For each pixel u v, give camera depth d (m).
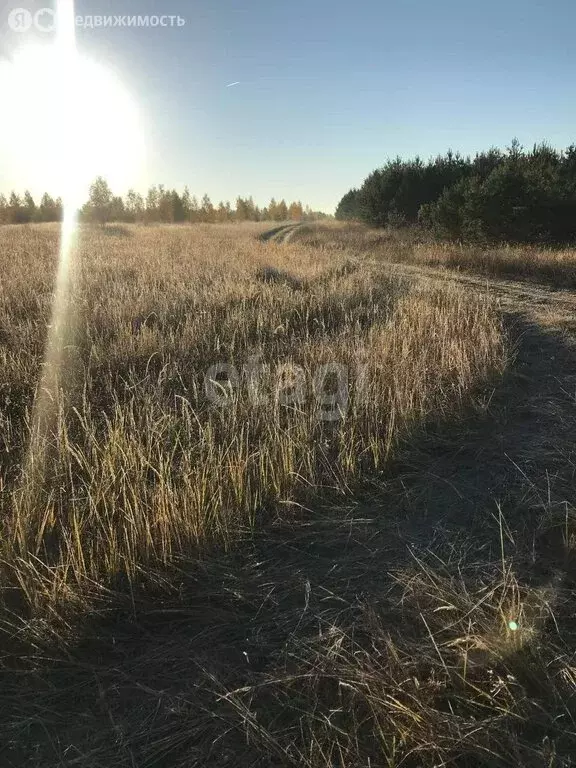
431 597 2.74
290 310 8.36
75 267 11.98
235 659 2.54
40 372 5.66
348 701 2.25
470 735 2.04
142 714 2.28
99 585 2.80
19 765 2.08
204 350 6.55
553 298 10.31
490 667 2.34
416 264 15.98
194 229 39.72
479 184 18.42
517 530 3.41
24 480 3.50
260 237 31.08
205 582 3.03
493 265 14.00
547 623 2.62
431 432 4.85
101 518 3.20
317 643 2.55
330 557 3.26
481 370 5.98
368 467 4.19
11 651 2.55
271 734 2.13
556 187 16.69
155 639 2.67
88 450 3.91
